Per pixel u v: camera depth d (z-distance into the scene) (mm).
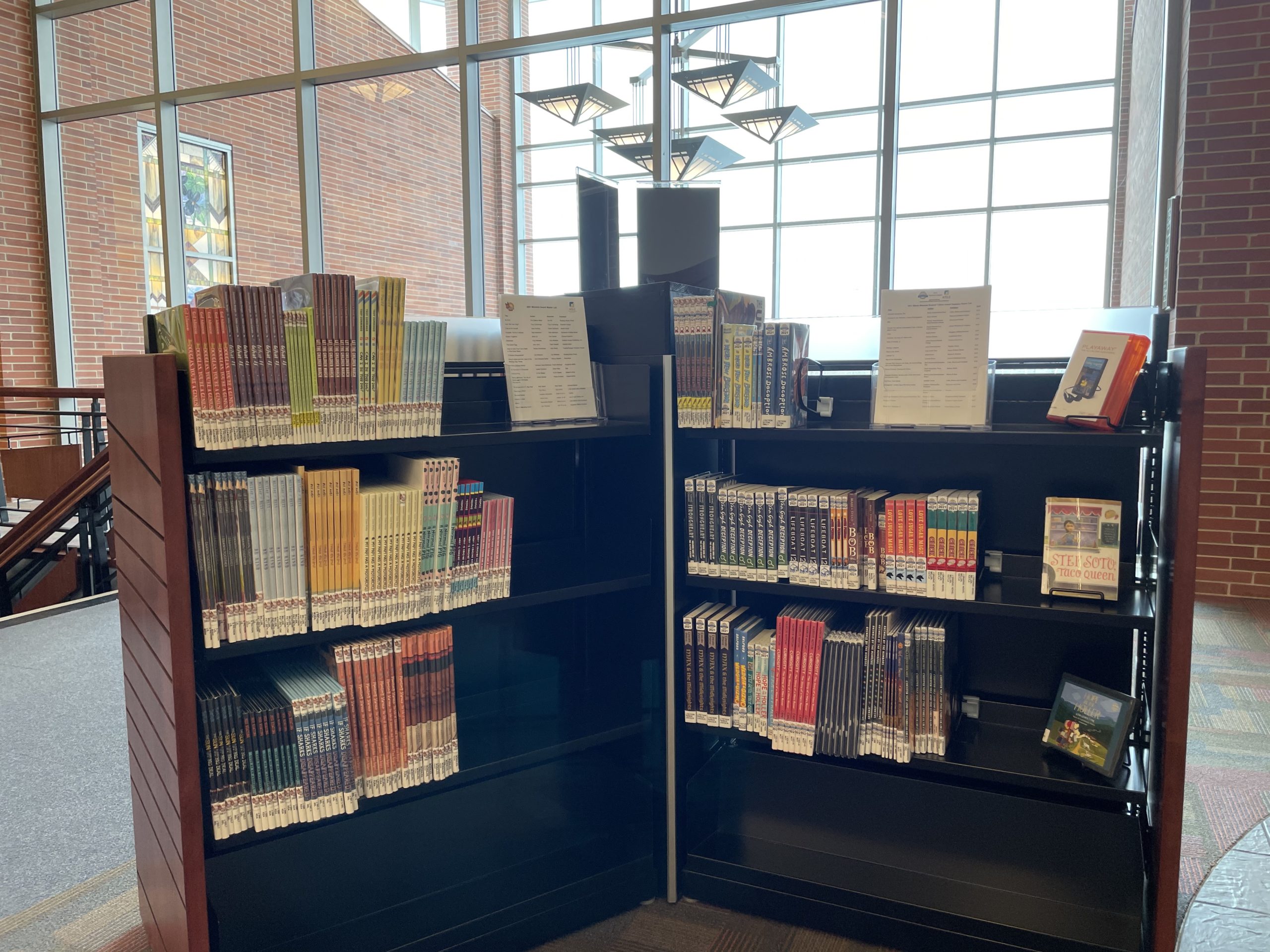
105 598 4672
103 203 7301
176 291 6691
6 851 2172
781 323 1784
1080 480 1921
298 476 1467
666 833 1982
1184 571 1409
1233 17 4367
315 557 1495
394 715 1613
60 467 5492
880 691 1778
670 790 1974
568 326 1935
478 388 2072
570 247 7586
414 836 1916
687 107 5660
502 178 7535
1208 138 4469
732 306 1924
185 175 7117
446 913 1769
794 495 1812
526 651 2209
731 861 1970
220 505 1396
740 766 2170
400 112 7762
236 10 6742
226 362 1362
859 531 1773
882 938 1798
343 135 7387
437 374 1604
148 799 1656
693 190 2238
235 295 1362
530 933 1812
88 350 7477
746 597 2291
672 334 1908
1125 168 6582
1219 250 4508
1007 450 1977
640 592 2000
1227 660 3592
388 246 7715
